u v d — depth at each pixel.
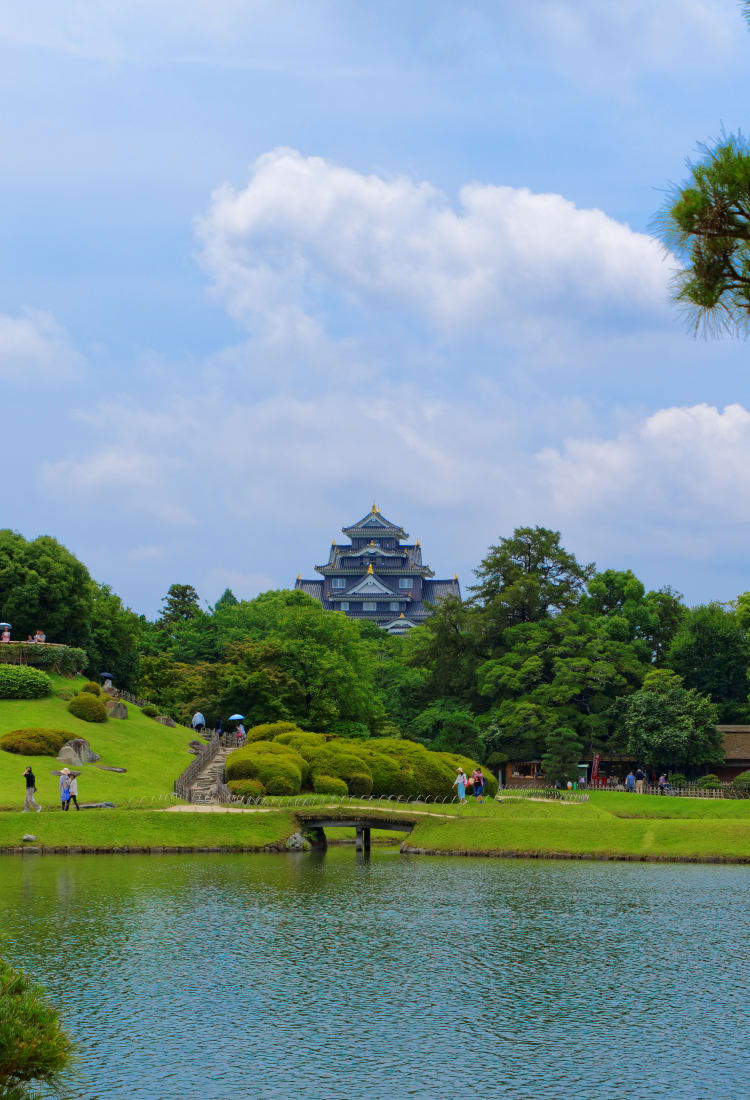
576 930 38.16
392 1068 23.86
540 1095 22.42
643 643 126.75
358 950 34.72
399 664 125.19
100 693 93.06
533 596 119.19
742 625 123.25
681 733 100.31
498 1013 27.92
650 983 30.95
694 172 14.07
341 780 70.56
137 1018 26.94
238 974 31.31
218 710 96.31
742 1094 22.55
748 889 47.28
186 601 155.00
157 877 47.84
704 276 14.08
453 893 45.78
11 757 73.50
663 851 57.94
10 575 96.19
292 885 47.19
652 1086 22.98
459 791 70.69
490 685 111.06
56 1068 16.30
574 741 104.06
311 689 94.19
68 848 55.31
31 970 31.14
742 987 30.53
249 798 65.62
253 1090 22.42
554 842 59.69
